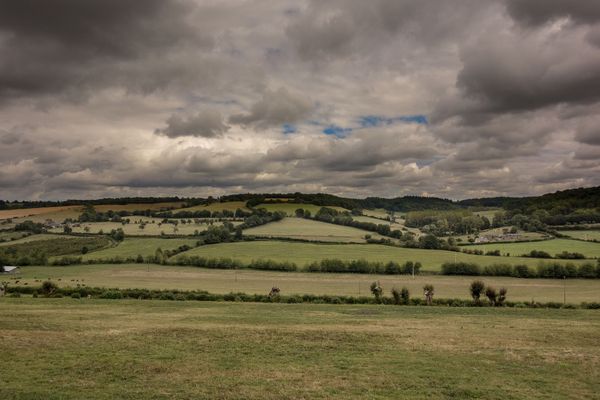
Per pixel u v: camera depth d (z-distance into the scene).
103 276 106.88
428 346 32.00
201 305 59.84
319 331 36.66
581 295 84.06
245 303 64.31
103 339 31.88
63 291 71.75
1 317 41.16
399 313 54.34
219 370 24.77
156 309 53.72
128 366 25.08
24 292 75.25
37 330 34.84
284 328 38.00
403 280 103.94
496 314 54.44
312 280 104.06
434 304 68.19
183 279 103.69
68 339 31.55
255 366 25.73
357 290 88.69
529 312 56.94
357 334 35.75
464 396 21.55
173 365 25.50
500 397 21.47
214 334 34.31
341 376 24.16
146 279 102.50
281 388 21.98
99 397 20.20
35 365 24.80
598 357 29.27
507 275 109.06
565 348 31.91
